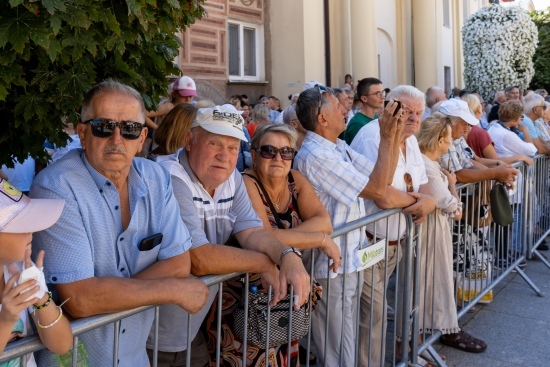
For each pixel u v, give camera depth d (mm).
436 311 3939
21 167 3850
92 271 1771
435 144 3875
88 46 1880
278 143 2699
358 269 3018
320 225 2723
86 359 1788
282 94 11859
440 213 3877
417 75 17422
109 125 1833
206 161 2344
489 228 4738
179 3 2252
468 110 4359
